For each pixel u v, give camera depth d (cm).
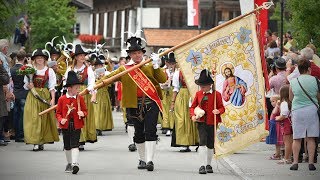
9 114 2197
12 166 1636
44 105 1947
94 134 2044
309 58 1669
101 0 8100
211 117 1543
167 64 2372
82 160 1764
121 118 3431
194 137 1945
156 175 1510
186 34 6444
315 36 2088
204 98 1545
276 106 1753
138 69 1584
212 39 1582
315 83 1570
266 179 1448
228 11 6938
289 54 1853
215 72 1582
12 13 2466
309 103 1566
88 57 2502
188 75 1582
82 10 8419
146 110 1585
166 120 2419
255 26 1585
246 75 1583
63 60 2303
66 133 1540
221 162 1736
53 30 5372
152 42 6331
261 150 1980
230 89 1582
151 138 1578
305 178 1465
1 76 1862
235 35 1584
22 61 2202
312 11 2061
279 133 1745
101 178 1461
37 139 1933
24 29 4050
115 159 1786
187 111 1944
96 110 2448
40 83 1953
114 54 7738
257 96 1582
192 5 5094
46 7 5372
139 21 7012
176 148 2066
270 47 2394
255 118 1580
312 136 1566
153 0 7162
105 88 2455
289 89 1616
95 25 8281
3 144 2098
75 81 1542
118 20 7600
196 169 1614
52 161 1728
